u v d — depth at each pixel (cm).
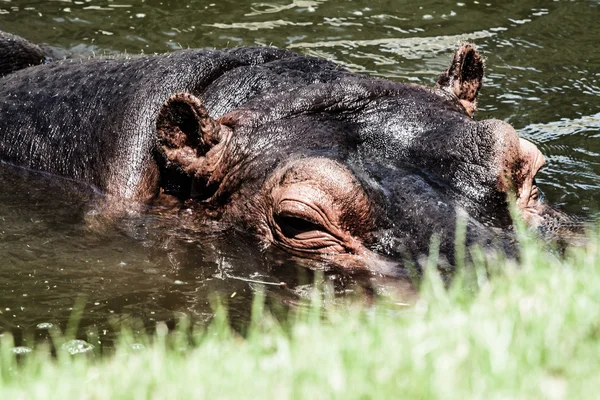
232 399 1759
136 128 3164
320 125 2916
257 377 1850
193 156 2947
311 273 2619
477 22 5303
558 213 2909
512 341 1898
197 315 2462
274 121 2942
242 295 2559
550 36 5153
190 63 3281
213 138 2909
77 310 2500
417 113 2989
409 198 2697
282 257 2700
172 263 2748
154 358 2014
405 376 1788
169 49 4712
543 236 2686
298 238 2680
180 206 3016
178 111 2903
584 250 2569
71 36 4822
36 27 4931
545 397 1692
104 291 2603
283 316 2417
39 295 2584
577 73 4709
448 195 2744
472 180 2792
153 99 3200
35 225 3011
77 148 3309
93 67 3538
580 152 3809
